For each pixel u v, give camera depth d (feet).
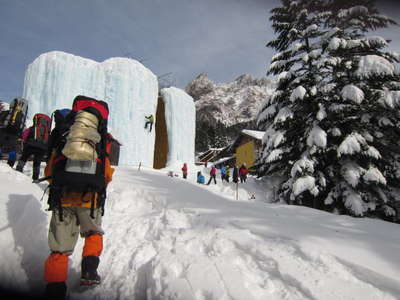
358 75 31.58
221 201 13.47
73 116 5.61
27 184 11.38
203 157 146.00
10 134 23.63
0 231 6.53
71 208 5.17
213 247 6.54
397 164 33.40
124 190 14.44
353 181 30.12
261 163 46.50
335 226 9.09
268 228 7.68
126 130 68.59
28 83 62.80
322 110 32.65
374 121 33.91
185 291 4.68
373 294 4.35
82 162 5.17
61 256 4.83
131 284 5.62
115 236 8.76
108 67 70.44
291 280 4.85
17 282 5.28
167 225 8.77
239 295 4.45
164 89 90.27
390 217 32.81
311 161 32.40
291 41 41.98
